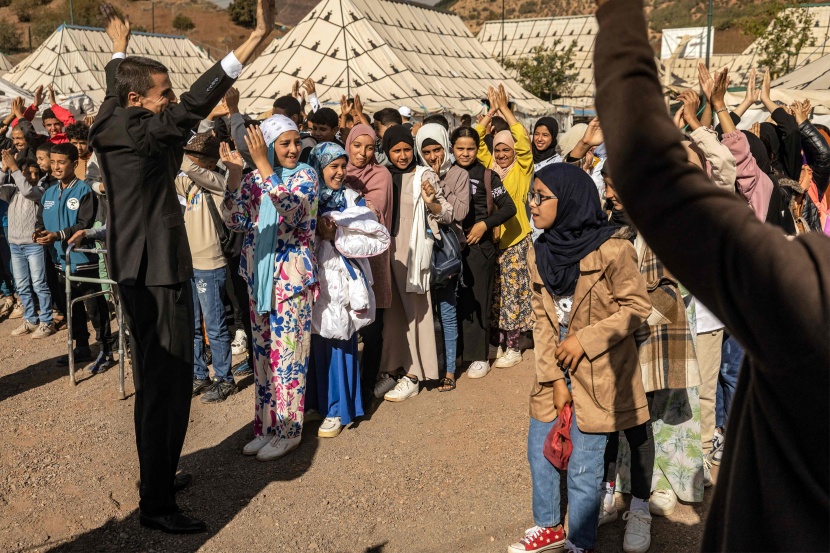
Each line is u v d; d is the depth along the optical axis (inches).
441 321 221.1
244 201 169.5
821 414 42.9
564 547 130.2
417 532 145.9
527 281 233.6
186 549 140.9
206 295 209.6
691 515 148.4
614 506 147.3
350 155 202.5
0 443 187.5
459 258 209.9
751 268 41.8
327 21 661.9
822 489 43.9
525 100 786.8
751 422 48.2
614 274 117.7
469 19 3619.6
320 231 180.9
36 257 279.9
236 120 210.8
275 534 145.7
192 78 985.5
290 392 175.8
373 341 207.0
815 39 857.5
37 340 281.7
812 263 41.6
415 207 204.4
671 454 149.9
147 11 2568.9
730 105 482.0
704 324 157.6
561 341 126.6
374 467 173.2
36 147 289.0
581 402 121.4
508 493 159.6
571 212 120.1
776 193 164.4
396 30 705.0
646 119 45.3
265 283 168.4
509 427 192.9
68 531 146.6
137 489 163.9
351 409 193.2
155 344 142.4
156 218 141.1
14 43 2110.0
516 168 232.5
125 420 202.5
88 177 250.5
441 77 708.7
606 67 47.4
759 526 47.0
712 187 44.3
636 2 47.4
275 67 652.1
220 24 2586.1
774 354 42.6
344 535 145.3
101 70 817.5
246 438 189.5
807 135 209.2
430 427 194.9
